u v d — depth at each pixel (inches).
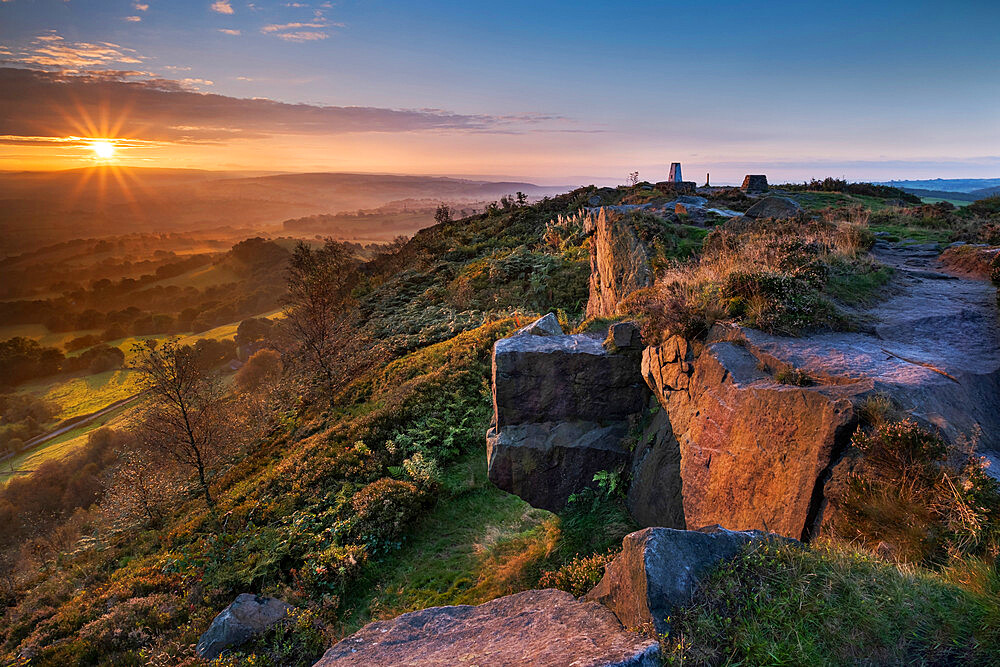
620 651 115.0
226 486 754.8
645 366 355.9
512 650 131.4
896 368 224.8
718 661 115.3
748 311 298.7
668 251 635.5
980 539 137.4
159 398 757.9
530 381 396.2
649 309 346.9
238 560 482.0
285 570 465.1
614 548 327.9
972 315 291.6
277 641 360.5
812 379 227.3
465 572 414.3
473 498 523.5
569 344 402.9
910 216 669.9
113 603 471.2
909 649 110.3
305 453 682.8
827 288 334.6
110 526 783.1
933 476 154.6
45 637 444.8
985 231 478.3
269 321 4970.5
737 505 235.1
